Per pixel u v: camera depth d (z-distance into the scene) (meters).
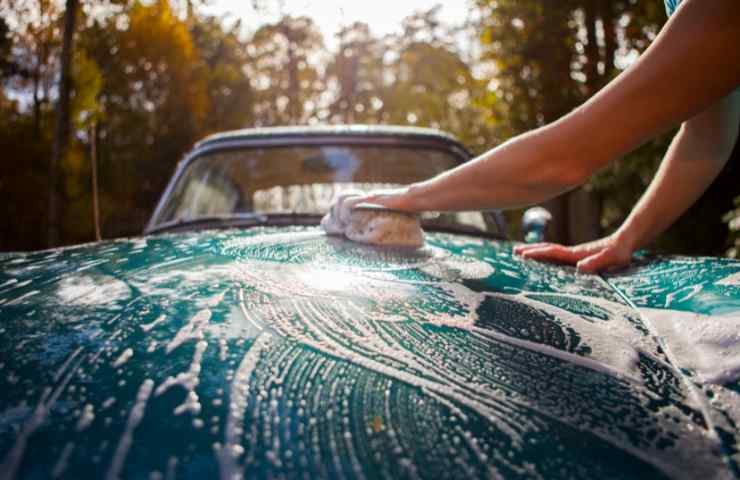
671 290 0.81
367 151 1.97
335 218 1.19
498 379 0.50
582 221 8.70
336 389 0.47
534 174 0.78
